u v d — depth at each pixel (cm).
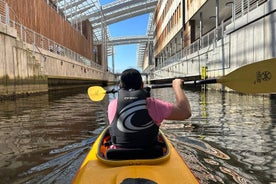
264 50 1555
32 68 2150
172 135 753
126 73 400
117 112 386
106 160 366
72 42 4947
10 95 1739
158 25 7038
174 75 4322
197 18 3506
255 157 563
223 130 800
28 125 923
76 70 4131
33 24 2922
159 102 381
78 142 700
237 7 2373
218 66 2327
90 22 7575
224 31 2291
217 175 476
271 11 1440
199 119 980
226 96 1880
